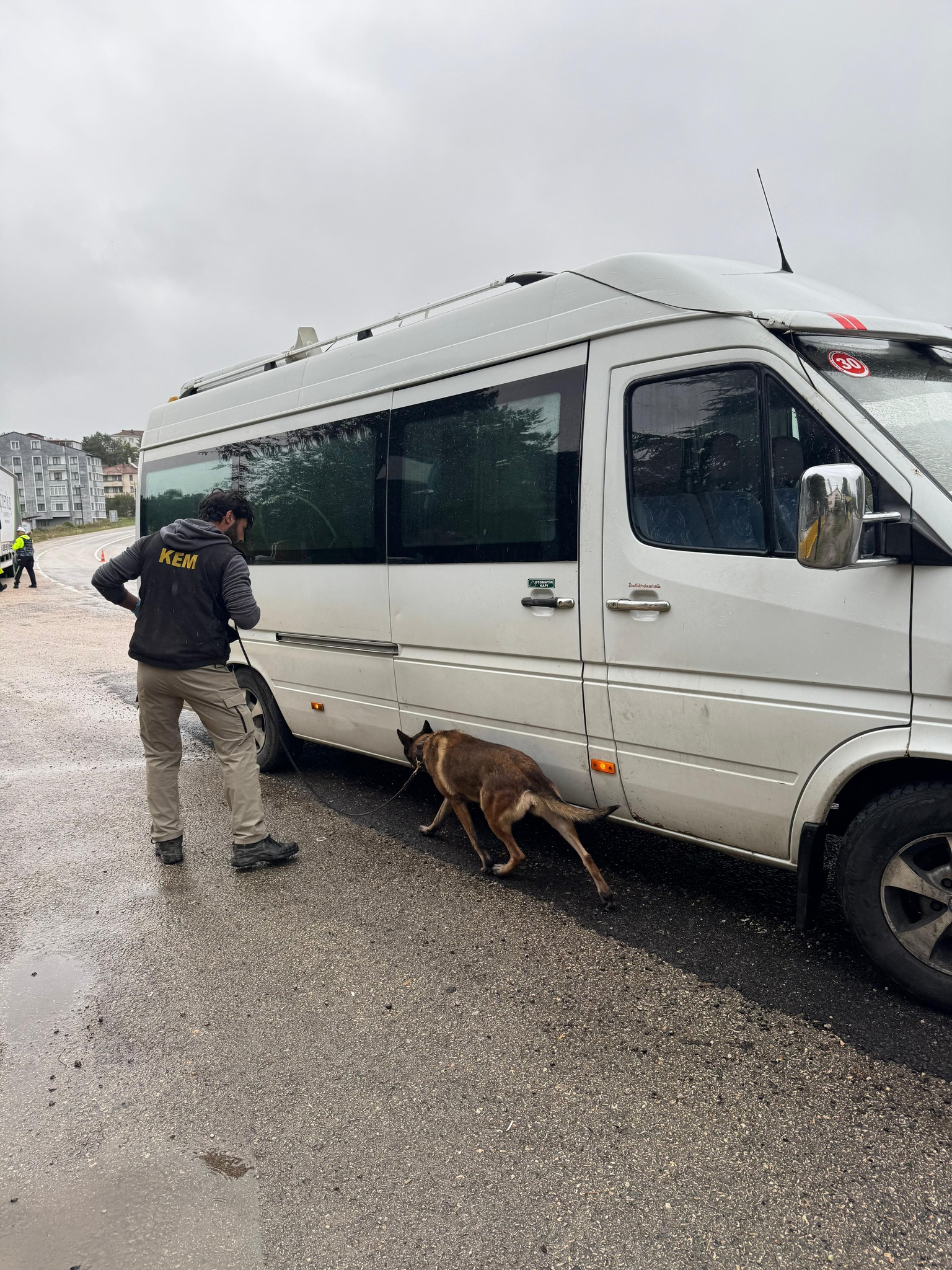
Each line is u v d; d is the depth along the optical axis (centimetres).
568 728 377
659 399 326
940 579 256
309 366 513
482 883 409
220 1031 297
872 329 303
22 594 2192
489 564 397
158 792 441
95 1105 262
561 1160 230
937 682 257
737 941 342
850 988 304
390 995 315
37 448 14025
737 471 303
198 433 614
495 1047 281
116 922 384
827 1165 223
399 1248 204
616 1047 278
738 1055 270
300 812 523
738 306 304
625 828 479
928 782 274
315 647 524
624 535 338
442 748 408
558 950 341
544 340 367
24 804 550
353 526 480
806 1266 194
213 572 415
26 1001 323
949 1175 218
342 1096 261
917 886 279
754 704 304
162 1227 214
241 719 432
